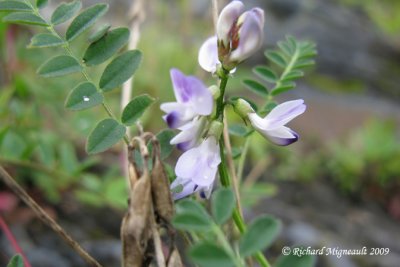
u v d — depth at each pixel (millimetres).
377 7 624
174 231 106
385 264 256
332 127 434
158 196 106
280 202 303
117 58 118
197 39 359
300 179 332
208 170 112
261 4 539
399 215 327
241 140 288
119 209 218
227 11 113
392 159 347
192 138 112
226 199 93
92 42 119
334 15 570
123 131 114
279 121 115
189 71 312
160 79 292
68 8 122
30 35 230
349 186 341
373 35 571
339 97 495
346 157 348
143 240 103
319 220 294
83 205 232
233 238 149
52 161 192
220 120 117
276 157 337
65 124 241
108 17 381
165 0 382
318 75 522
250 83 148
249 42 111
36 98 221
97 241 217
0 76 251
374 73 538
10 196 212
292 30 529
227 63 113
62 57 118
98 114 250
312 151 373
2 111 197
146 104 115
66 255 207
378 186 343
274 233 87
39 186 220
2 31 217
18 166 199
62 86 236
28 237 209
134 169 108
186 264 200
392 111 493
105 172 250
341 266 243
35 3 123
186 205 95
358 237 287
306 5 555
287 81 149
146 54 309
